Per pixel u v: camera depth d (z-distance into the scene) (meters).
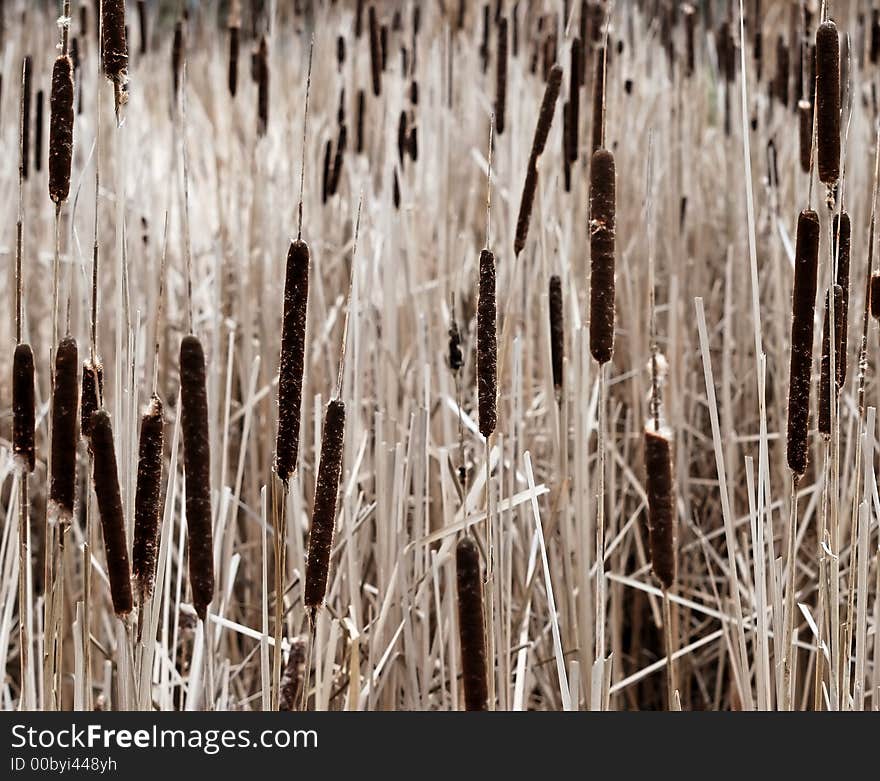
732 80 5.29
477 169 5.40
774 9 6.14
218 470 3.86
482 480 3.79
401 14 5.93
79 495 4.10
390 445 3.94
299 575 3.82
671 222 4.89
